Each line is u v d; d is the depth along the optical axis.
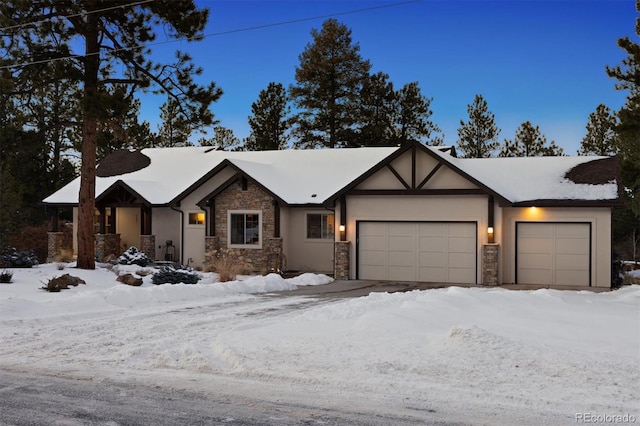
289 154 29.20
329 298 16.62
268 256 24.25
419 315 10.77
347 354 8.35
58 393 6.86
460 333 8.59
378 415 5.98
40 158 39.03
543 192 21.08
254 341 9.29
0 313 12.14
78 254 20.77
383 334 9.48
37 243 31.11
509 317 10.96
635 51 22.17
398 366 7.66
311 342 9.12
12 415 6.05
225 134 52.03
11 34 19.16
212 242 24.95
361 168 26.66
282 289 19.03
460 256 21.23
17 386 7.18
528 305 12.27
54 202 28.97
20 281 17.38
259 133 45.84
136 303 14.86
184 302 15.43
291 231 25.16
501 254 21.00
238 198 24.84
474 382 7.00
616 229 32.66
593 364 7.38
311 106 43.81
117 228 30.20
